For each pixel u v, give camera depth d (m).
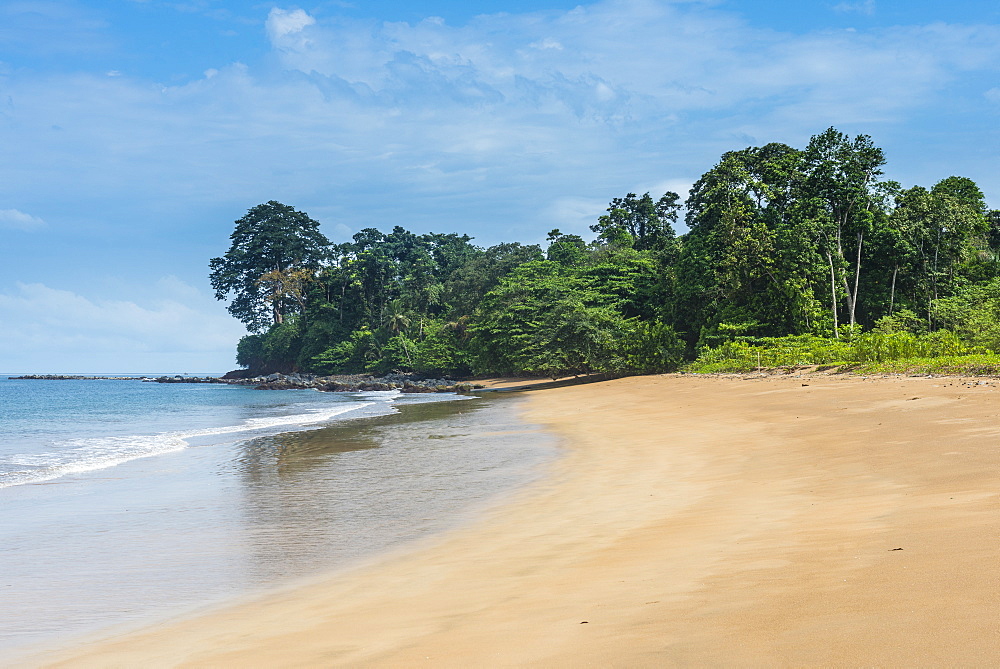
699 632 4.56
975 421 15.40
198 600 7.66
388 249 142.75
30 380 181.62
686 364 58.03
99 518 12.56
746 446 16.59
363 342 117.94
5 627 6.94
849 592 5.02
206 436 28.67
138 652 5.85
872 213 62.91
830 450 14.36
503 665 4.38
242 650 5.58
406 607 6.46
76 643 6.34
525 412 34.75
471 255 138.62
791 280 57.88
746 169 67.75
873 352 37.75
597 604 5.66
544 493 12.95
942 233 60.53
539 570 7.37
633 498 11.63
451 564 8.23
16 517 12.78
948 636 3.92
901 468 11.29
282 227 141.25
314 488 15.02
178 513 12.86
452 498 13.09
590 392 47.25
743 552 6.96
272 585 8.09
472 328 84.56
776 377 41.44
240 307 145.75
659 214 121.25
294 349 133.50
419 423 31.22
